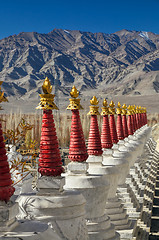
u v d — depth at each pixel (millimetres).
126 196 15555
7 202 5836
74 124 10242
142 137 30219
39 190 8000
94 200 10102
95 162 12141
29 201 7746
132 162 21062
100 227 10148
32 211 7703
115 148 16234
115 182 12617
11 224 5703
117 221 12852
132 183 18641
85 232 8156
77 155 10195
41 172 7957
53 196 7844
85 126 35219
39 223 6035
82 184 9969
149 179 27031
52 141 8047
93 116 12234
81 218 8078
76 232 7875
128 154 16484
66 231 7699
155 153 43000
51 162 7957
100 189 10164
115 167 12539
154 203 23000
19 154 12836
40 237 5445
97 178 10203
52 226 7547
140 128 36406
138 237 14641
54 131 8156
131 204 15531
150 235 16750
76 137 10227
